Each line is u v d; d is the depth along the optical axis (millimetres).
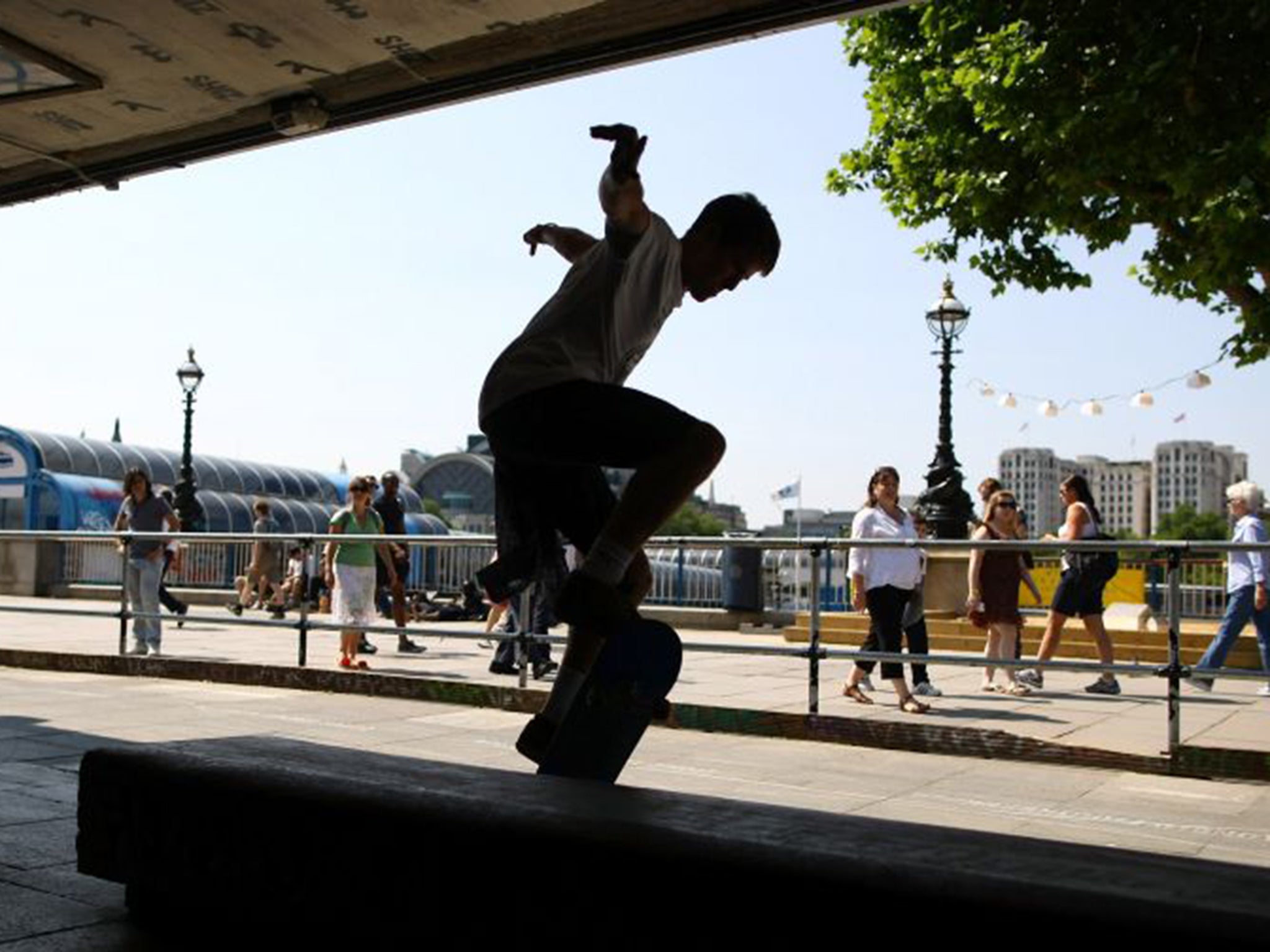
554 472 3172
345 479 45156
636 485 2887
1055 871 1885
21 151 6762
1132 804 6219
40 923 3082
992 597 11500
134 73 5793
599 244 3121
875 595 9664
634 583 3193
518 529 3201
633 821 2238
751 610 20297
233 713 8844
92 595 23531
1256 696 11227
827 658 8398
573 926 2189
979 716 9172
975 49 15328
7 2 5125
